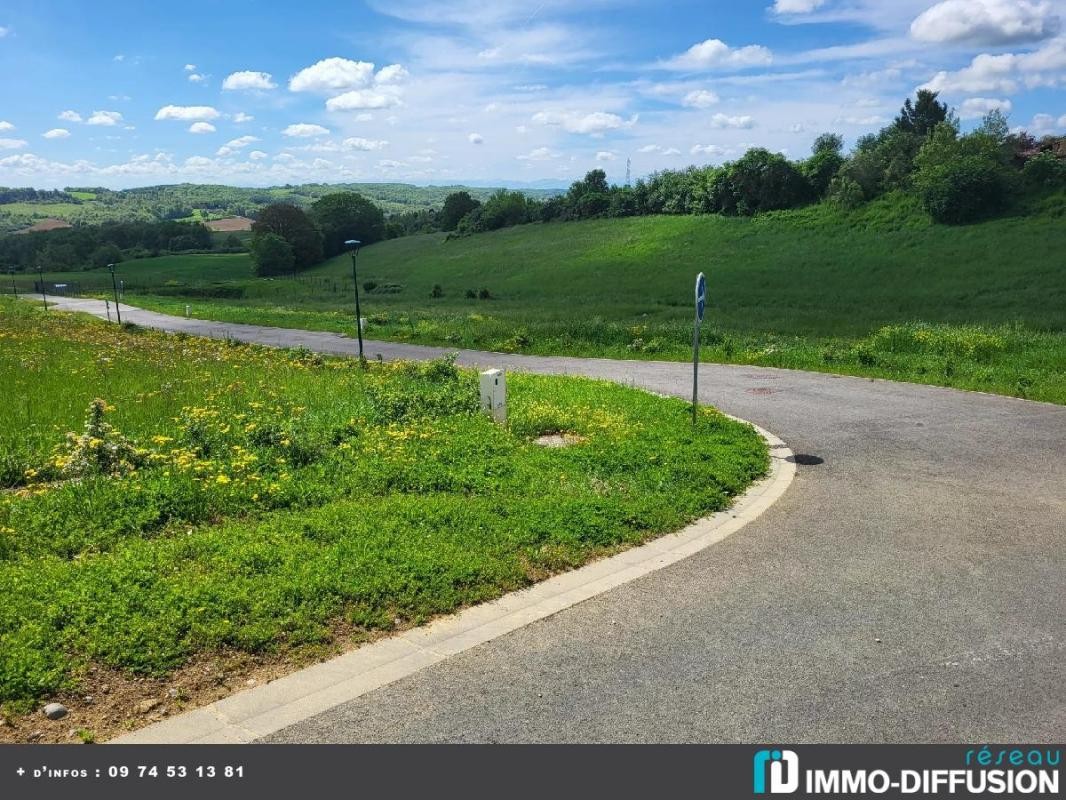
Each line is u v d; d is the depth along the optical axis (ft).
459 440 29.91
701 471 27.17
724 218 261.85
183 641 14.39
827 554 20.77
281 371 51.96
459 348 84.69
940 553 20.93
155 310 162.20
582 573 19.06
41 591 15.72
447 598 16.84
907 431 36.42
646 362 67.41
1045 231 185.98
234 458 26.04
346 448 27.96
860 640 15.89
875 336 71.46
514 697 13.61
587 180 360.48
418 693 13.64
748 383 52.26
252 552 18.08
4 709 12.57
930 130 257.75
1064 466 30.07
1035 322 102.42
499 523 21.08
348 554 18.37
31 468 25.34
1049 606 17.58
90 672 13.58
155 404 36.37
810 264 194.90
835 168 253.65
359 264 319.68
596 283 204.85
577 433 34.09
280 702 13.23
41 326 88.58
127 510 20.77
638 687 14.02
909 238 202.49
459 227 376.27
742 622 16.62
